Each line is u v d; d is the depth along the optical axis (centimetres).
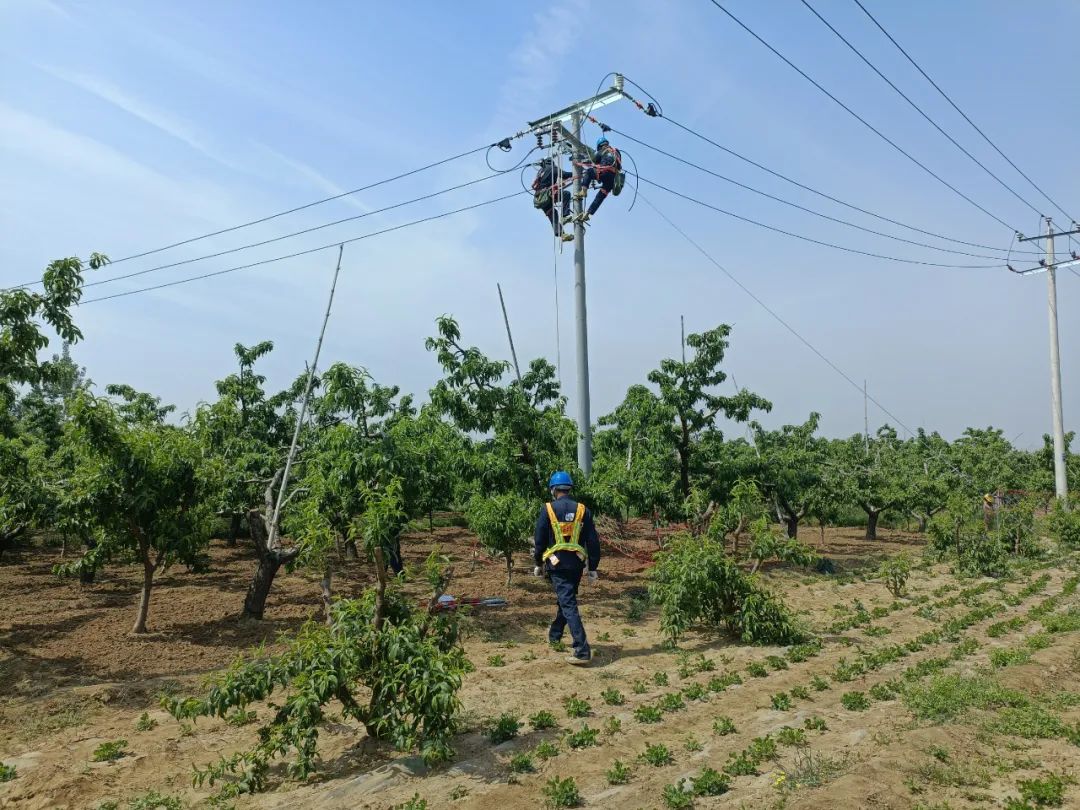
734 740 645
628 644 1038
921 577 1688
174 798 543
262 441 1680
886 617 1223
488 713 722
